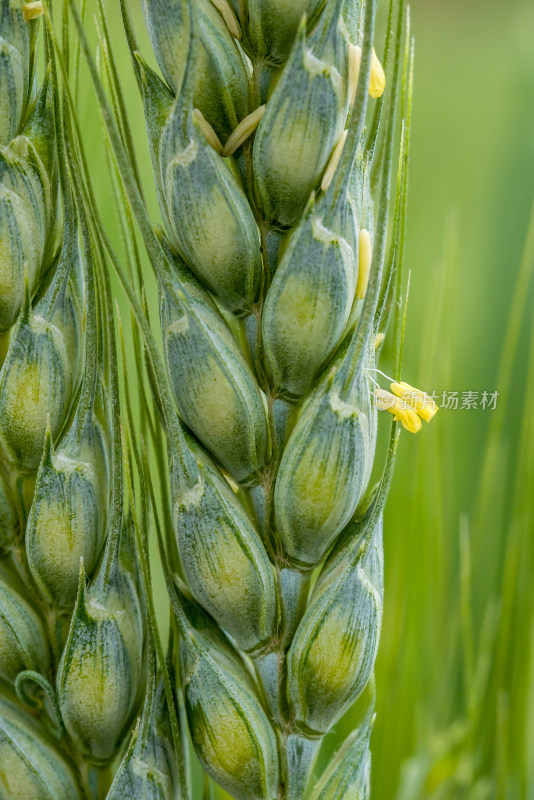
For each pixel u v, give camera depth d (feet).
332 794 0.47
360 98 0.44
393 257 0.46
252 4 0.45
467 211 0.91
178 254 0.46
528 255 0.55
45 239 0.48
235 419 0.45
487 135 0.94
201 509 0.45
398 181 0.47
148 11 0.45
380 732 0.56
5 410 0.47
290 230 0.46
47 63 0.47
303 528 0.46
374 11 0.43
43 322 0.47
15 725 0.48
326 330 0.45
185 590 0.48
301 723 0.47
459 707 0.59
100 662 0.47
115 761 0.49
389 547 0.58
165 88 0.46
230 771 0.46
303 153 0.45
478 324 0.75
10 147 0.47
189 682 0.46
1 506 0.48
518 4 1.18
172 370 0.46
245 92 0.45
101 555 0.48
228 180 0.45
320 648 0.46
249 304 0.46
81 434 0.47
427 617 0.59
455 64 1.32
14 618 0.48
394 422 0.46
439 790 0.57
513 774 0.56
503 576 0.58
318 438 0.45
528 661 0.56
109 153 0.48
